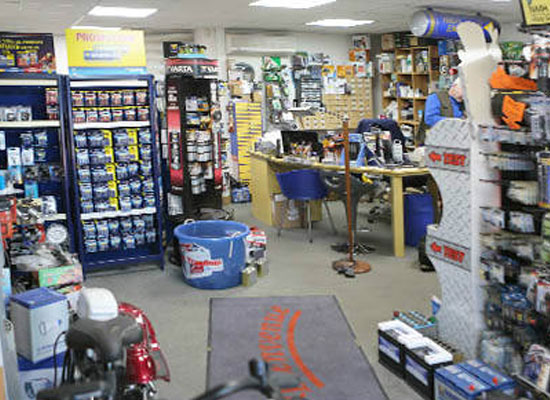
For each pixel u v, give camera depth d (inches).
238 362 137.9
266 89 410.3
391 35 433.4
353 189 228.7
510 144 118.7
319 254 233.6
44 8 283.1
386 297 179.9
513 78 116.8
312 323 160.4
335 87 432.1
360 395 119.7
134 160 215.6
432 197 243.9
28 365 110.6
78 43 202.5
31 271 141.4
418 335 127.7
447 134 125.2
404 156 245.3
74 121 203.6
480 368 111.4
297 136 281.4
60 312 112.3
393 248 230.4
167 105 235.1
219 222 212.1
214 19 354.6
